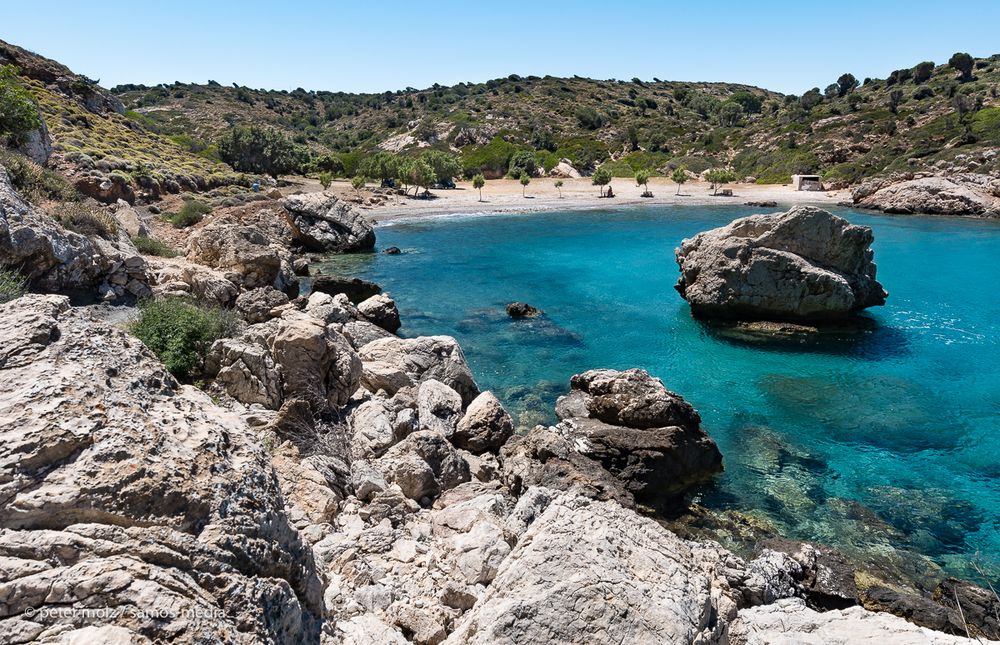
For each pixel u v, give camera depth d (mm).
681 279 36125
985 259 47750
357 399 18391
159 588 4297
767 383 24688
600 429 17734
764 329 31000
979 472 18047
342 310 26953
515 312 34031
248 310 26766
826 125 123000
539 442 17375
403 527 11867
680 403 18188
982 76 134750
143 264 26219
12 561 4141
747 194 99250
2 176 22938
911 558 14352
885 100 134500
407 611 8516
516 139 143375
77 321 6594
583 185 111125
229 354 16391
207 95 196625
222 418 6512
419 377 21484
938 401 22828
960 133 96625
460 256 51781
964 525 15602
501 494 14656
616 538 7508
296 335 16578
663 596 6539
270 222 51625
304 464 12719
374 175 101188
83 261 23969
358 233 53500
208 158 95188
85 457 4793
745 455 19047
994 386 24078
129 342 6797
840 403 22719
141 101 179375
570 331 31406
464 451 17953
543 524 7750
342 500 12609
